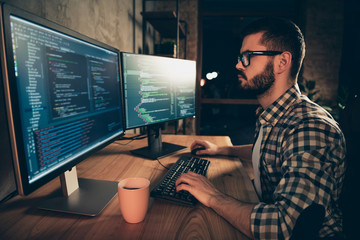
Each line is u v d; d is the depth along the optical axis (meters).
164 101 1.30
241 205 0.62
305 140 0.62
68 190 0.72
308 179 0.57
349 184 0.78
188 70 1.47
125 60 1.05
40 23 0.53
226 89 4.64
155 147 1.24
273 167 0.81
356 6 3.67
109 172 0.95
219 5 4.22
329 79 3.66
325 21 3.58
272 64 0.81
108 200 0.70
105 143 0.86
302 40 0.82
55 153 0.59
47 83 0.56
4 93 0.45
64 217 0.63
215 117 7.11
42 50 0.54
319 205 0.55
